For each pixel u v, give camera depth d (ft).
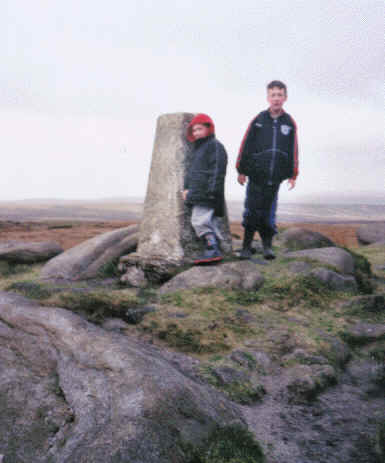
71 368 6.29
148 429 4.83
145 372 5.79
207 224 13.64
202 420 5.35
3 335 7.61
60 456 4.71
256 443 5.28
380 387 7.45
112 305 10.62
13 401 5.76
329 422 6.27
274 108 13.43
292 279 12.30
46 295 12.17
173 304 10.94
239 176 14.39
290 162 13.82
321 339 8.99
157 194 15.07
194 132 13.85
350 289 12.71
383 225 31.04
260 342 8.79
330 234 34.04
